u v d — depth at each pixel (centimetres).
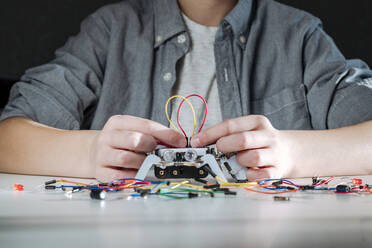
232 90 140
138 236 30
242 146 75
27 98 126
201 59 147
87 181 82
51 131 102
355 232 32
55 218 38
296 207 47
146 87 140
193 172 72
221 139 76
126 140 76
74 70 140
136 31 146
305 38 147
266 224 35
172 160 72
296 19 149
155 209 45
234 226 34
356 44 234
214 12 150
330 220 36
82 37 149
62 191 65
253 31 145
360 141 94
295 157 86
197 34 150
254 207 47
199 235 31
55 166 91
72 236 30
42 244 28
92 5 220
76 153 91
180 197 56
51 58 217
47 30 217
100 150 79
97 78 144
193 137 80
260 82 142
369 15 232
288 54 144
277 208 46
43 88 130
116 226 34
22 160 96
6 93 197
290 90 141
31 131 103
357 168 90
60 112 127
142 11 154
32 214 42
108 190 63
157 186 62
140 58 143
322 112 132
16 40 214
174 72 141
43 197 58
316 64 139
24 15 214
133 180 69
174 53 143
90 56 146
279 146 81
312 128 140
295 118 139
